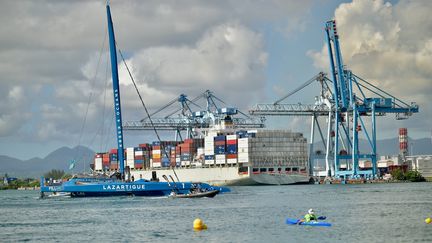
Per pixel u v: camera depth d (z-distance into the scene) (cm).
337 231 8775
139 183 16338
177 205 13825
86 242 8362
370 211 11675
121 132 16562
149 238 8556
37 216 12100
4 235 9269
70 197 17250
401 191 19625
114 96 16600
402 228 9000
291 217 10800
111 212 12362
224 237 8450
